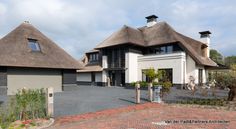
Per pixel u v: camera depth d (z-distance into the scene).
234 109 12.81
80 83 41.44
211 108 13.45
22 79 21.73
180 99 17.19
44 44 24.98
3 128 8.57
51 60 23.59
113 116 11.23
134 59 32.38
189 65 28.69
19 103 9.88
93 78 38.81
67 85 25.50
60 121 10.13
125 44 31.41
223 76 14.87
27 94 10.15
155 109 13.45
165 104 15.23
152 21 36.44
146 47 33.25
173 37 29.64
